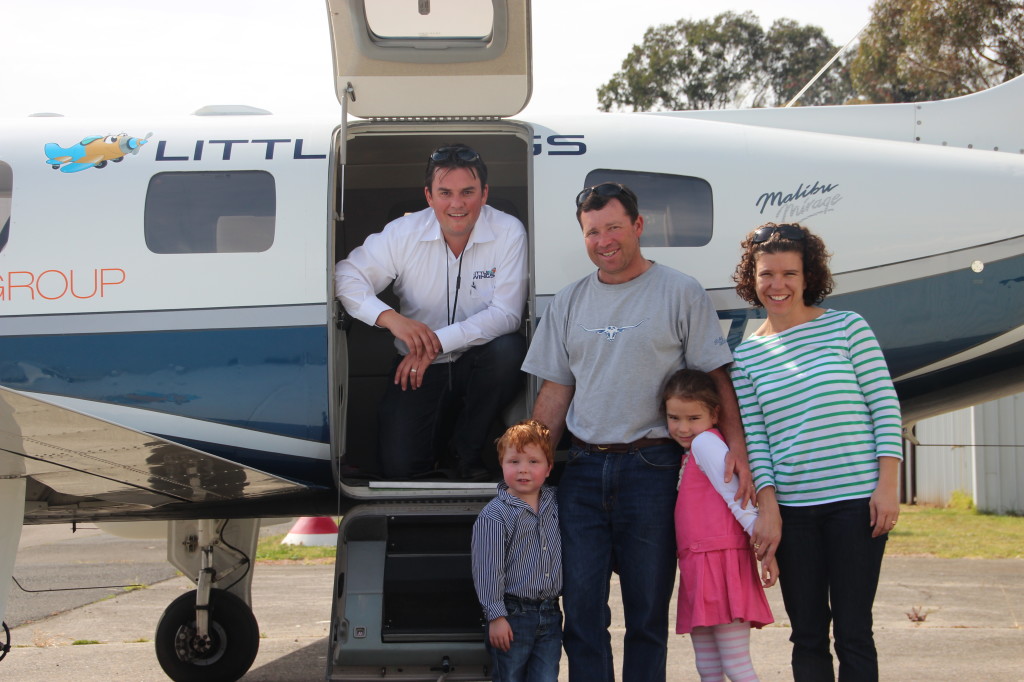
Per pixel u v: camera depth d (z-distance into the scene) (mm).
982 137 5156
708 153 4598
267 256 4324
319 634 6508
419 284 4320
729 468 3381
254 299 4297
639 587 3480
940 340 4512
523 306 4320
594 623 3512
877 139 4938
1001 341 4531
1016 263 4520
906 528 12195
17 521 4320
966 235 4527
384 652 3762
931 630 6312
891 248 4512
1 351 4273
